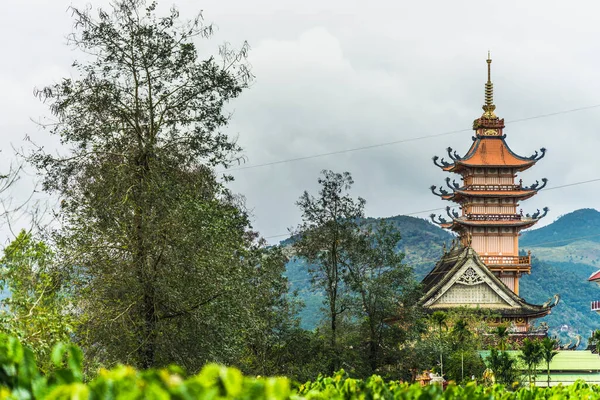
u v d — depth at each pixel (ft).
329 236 231.91
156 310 137.08
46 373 93.76
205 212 143.02
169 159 146.20
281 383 34.04
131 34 148.25
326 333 227.40
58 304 129.29
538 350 308.60
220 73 152.15
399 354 233.76
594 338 373.61
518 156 469.16
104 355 132.05
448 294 410.31
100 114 145.89
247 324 159.33
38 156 142.61
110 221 137.49
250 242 196.95
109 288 135.03
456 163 465.47
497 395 66.64
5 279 115.55
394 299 232.94
